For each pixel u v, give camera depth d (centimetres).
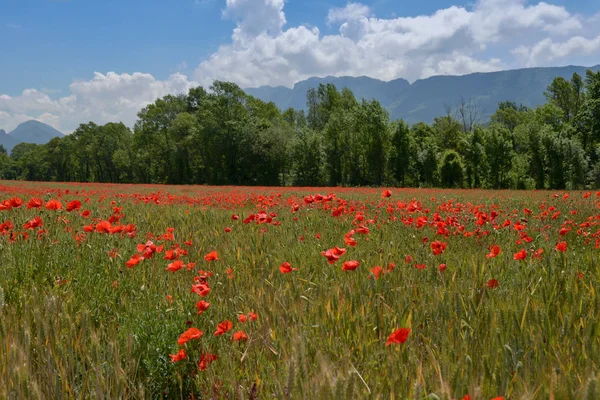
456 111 8688
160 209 1009
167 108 9494
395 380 205
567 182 5316
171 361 275
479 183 6569
